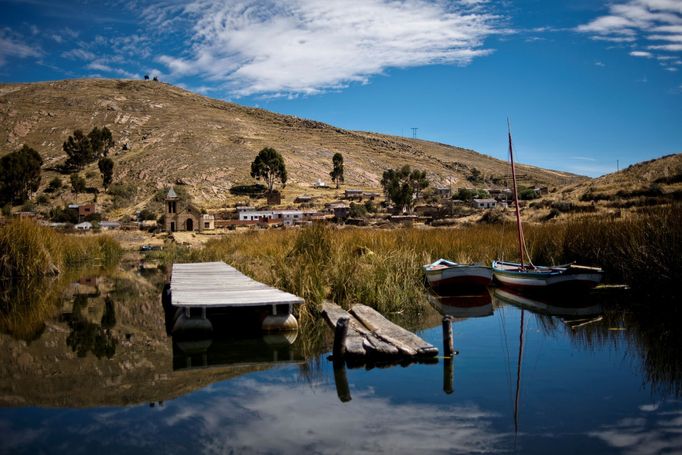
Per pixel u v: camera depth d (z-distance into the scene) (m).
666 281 15.09
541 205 52.16
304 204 116.62
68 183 129.75
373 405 6.90
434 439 5.81
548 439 5.81
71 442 5.74
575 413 6.58
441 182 171.62
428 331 11.66
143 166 138.50
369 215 94.69
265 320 11.64
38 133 166.38
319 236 18.97
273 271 17.12
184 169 137.62
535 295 16.36
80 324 13.15
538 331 11.48
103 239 37.59
